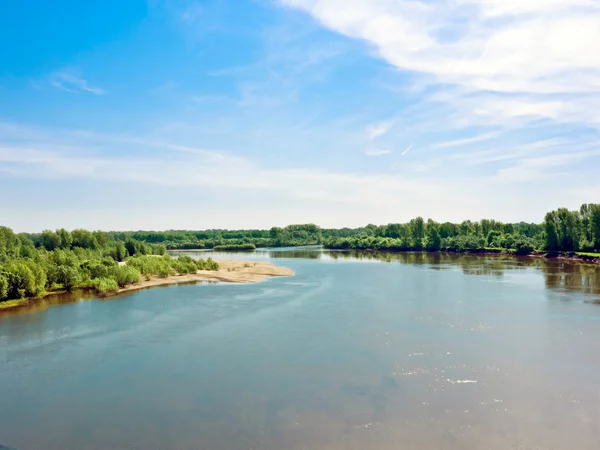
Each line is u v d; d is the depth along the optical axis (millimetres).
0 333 35531
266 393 23422
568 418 20344
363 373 26062
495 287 59781
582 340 32344
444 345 31312
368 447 18078
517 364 27312
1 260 67688
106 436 19375
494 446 18062
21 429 20047
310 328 36469
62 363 28406
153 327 37312
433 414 20828
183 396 23234
